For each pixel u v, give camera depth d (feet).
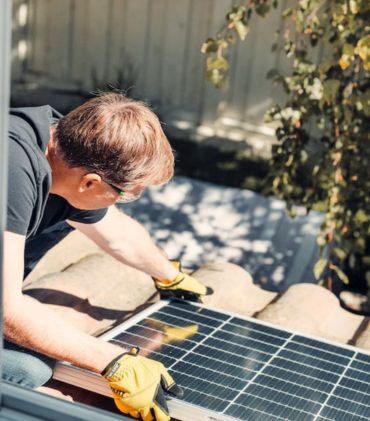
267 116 14.70
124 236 9.48
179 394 7.39
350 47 12.91
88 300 10.22
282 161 15.01
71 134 7.41
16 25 29.53
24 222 7.27
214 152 26.05
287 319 10.28
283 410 7.34
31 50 29.94
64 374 7.86
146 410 7.23
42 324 7.26
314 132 22.63
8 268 7.16
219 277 11.44
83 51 29.48
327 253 18.58
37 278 10.93
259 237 19.97
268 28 26.07
